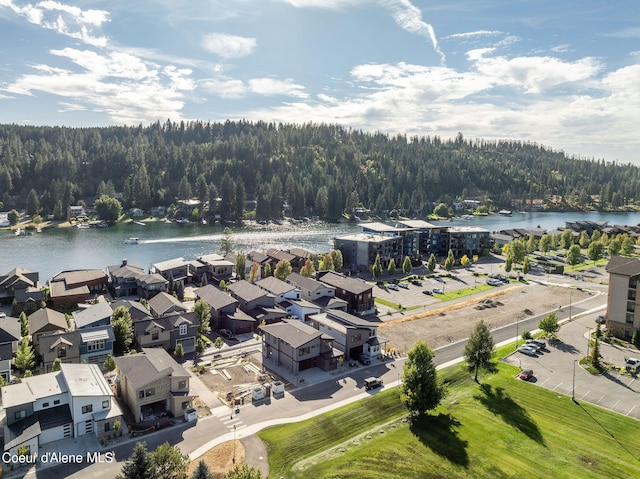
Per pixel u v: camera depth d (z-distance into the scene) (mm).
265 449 45875
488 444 47406
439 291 110250
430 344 75812
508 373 64250
